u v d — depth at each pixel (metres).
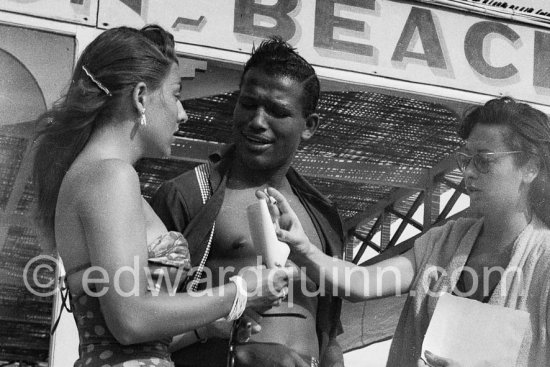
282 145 5.22
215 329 5.02
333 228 5.55
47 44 6.80
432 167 9.84
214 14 7.12
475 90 7.64
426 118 8.76
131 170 3.98
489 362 4.99
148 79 4.21
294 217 5.00
